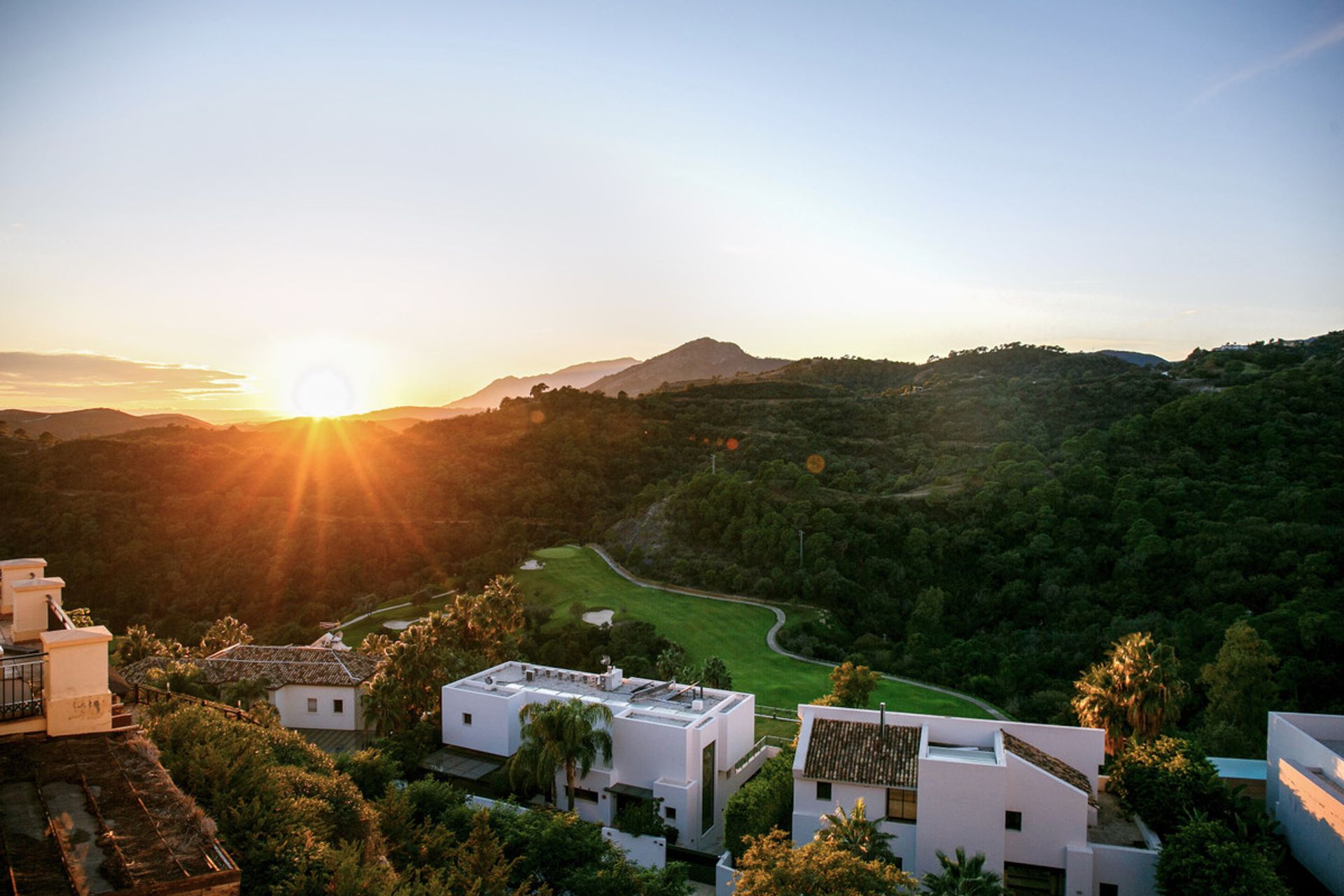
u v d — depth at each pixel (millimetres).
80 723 13734
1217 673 49125
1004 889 24844
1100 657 60688
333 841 17234
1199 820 26469
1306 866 26969
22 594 17812
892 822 29406
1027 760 28969
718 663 52156
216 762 15734
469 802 33031
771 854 21141
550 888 23156
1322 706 49844
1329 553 62438
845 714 33438
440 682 44438
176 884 9594
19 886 9398
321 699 46344
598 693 42125
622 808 36312
